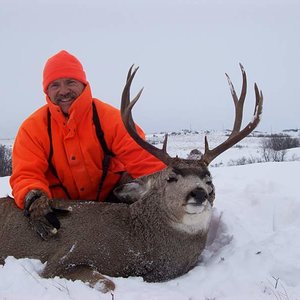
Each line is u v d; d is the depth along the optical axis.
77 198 1.91
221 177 3.27
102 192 1.94
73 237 1.62
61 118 1.80
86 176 1.87
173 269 1.63
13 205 1.79
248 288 1.45
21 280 1.47
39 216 1.63
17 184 1.73
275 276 1.55
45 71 1.88
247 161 8.02
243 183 2.99
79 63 1.92
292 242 1.82
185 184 1.55
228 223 2.02
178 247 1.61
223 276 1.54
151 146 1.66
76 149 1.83
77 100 1.80
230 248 1.78
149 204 1.62
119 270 1.59
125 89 1.68
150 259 1.60
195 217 1.58
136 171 1.88
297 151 9.48
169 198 1.58
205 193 1.55
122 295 1.38
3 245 1.70
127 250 1.59
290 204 2.30
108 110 1.89
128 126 1.67
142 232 1.61
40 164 1.79
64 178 1.85
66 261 1.57
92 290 1.41
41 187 1.71
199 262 1.75
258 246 1.73
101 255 1.58
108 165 1.88
